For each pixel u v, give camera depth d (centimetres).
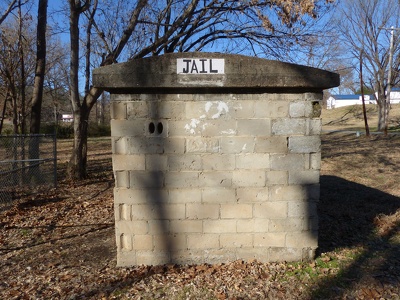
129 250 449
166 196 441
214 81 416
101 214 738
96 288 403
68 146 2361
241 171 441
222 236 448
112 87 413
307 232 454
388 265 455
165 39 1091
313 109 441
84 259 497
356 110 5284
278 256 454
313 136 442
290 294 385
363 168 1316
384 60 3117
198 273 429
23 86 1307
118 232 446
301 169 444
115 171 437
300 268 439
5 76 1307
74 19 1077
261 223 449
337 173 1230
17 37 1304
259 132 438
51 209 791
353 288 396
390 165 1359
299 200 448
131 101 429
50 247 552
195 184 440
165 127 432
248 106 435
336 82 423
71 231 629
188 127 434
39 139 1076
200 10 1092
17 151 1015
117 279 421
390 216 673
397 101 6050
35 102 1154
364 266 452
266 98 435
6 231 633
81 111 1152
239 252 452
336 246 523
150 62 412
